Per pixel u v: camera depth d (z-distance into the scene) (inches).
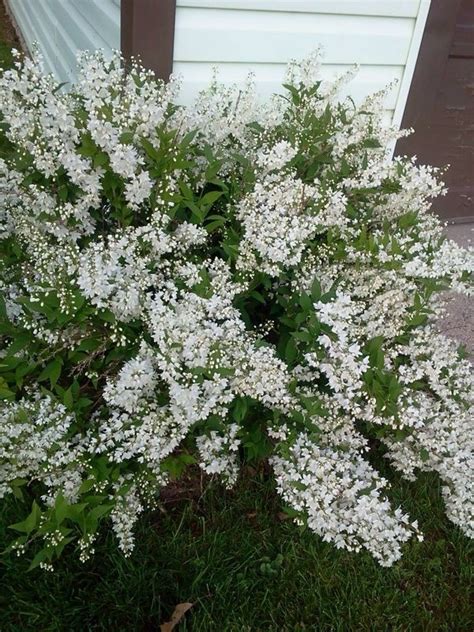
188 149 42.1
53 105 38.5
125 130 38.7
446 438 42.9
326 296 40.6
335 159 50.4
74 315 36.3
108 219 44.1
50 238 43.2
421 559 45.1
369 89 69.5
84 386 42.9
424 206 51.8
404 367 42.6
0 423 36.7
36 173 39.9
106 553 41.8
